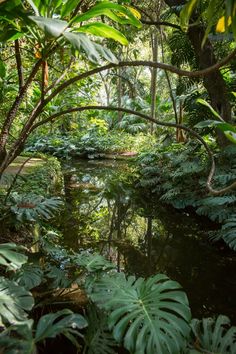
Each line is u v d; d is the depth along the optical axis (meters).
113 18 1.48
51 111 6.32
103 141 10.61
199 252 3.48
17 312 1.22
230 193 3.86
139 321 1.32
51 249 2.46
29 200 2.42
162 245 3.69
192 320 1.58
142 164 7.09
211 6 1.10
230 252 3.44
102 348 1.47
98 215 4.72
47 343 1.77
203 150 5.15
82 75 1.46
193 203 4.52
